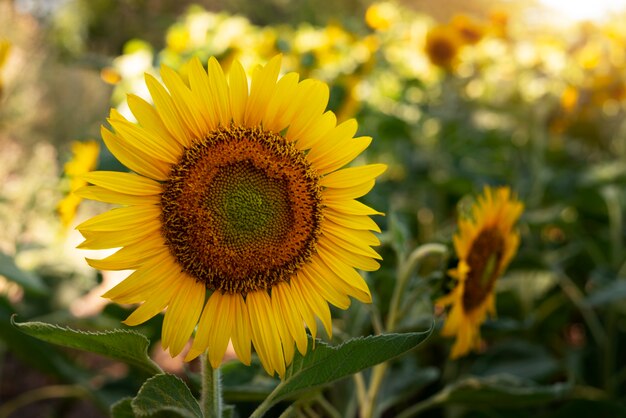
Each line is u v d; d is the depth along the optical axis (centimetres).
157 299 54
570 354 121
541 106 180
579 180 163
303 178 58
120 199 54
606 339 118
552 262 128
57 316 94
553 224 131
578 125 203
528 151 193
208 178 56
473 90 210
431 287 72
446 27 173
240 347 55
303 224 58
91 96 160
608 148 210
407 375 88
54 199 108
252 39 121
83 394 96
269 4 336
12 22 170
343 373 55
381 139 163
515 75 198
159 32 281
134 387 94
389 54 183
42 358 89
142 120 54
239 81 57
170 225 55
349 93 124
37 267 105
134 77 97
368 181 58
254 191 57
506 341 116
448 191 146
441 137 172
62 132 154
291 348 56
